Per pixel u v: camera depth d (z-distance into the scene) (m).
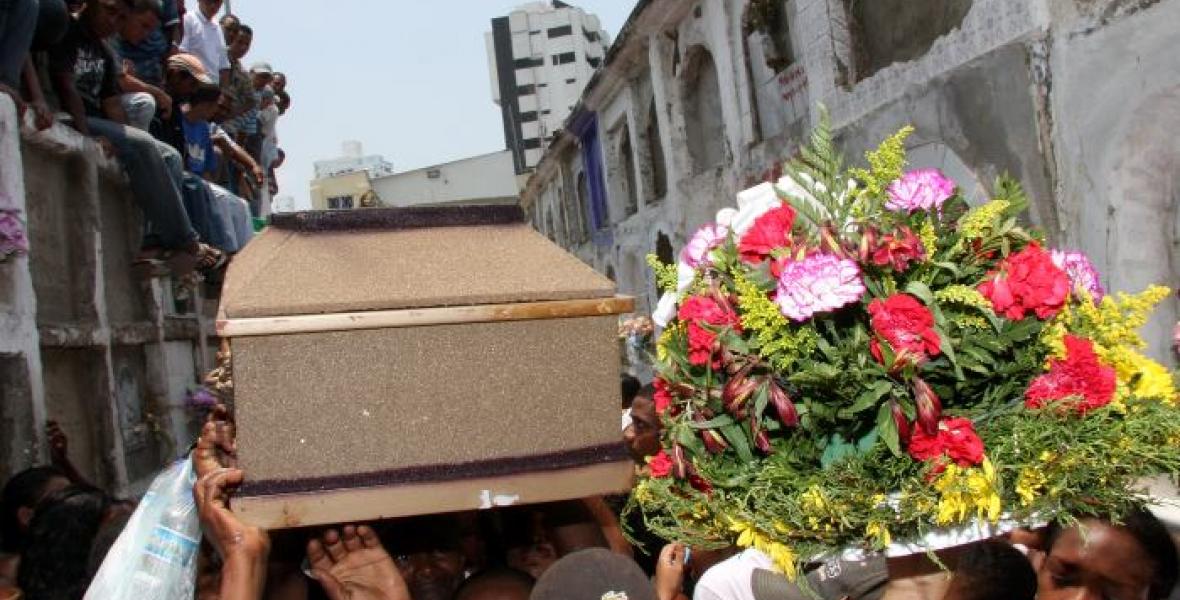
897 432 1.67
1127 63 5.00
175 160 6.08
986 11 5.97
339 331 1.87
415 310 1.90
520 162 53.44
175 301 7.58
